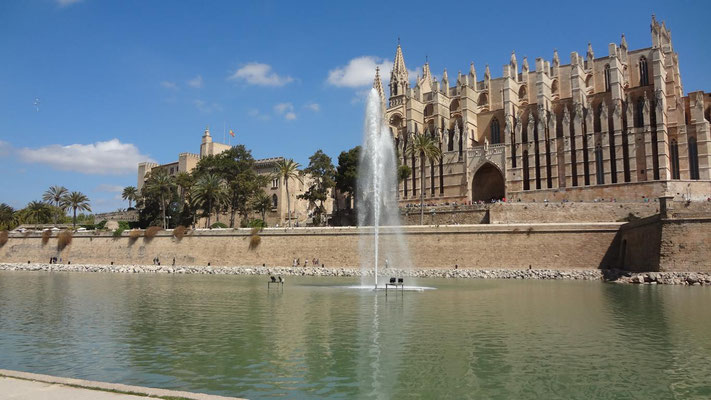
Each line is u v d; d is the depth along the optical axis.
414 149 94.06
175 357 21.53
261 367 19.84
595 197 95.69
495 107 121.56
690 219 52.97
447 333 26.17
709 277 49.75
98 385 13.28
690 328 27.20
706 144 90.81
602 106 98.31
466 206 86.50
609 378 18.22
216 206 117.62
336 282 60.09
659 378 18.23
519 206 82.25
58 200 133.62
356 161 103.06
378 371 19.22
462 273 67.69
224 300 41.09
